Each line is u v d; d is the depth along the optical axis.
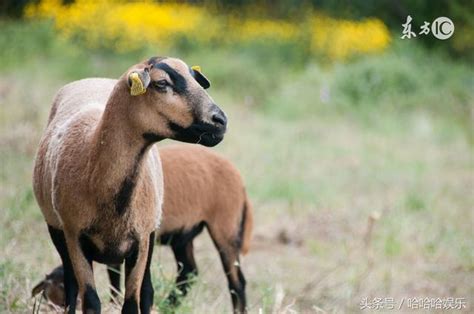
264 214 24.73
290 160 30.75
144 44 45.47
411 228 24.16
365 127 38.78
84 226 11.19
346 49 49.66
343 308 17.61
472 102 42.56
